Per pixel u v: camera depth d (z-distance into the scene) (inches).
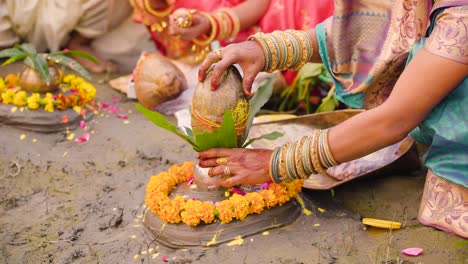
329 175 111.4
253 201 93.7
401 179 114.4
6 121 137.2
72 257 95.9
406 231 97.4
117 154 130.0
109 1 179.5
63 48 184.2
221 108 91.7
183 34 142.3
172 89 145.3
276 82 153.3
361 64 107.0
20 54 137.3
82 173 123.0
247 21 150.3
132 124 143.2
